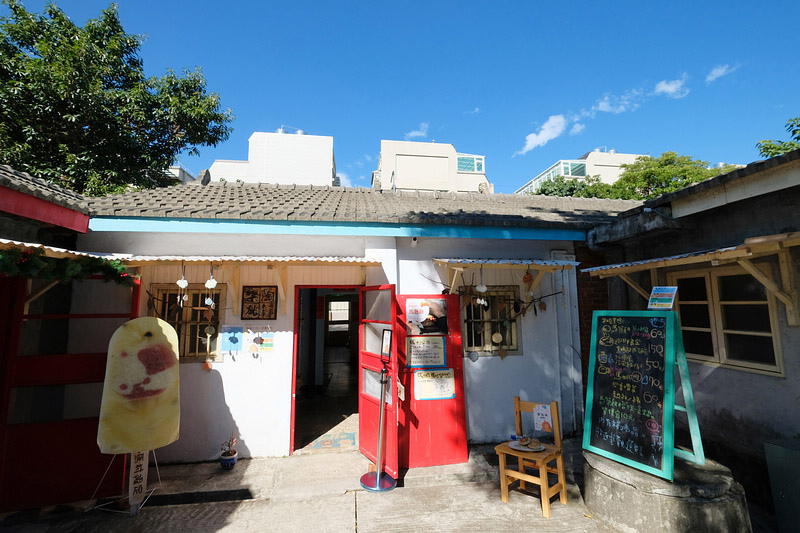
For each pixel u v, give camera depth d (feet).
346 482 14.42
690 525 10.19
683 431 16.05
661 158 73.87
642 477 11.18
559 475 13.12
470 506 12.98
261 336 17.17
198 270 17.04
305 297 28.30
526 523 11.96
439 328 16.88
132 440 11.87
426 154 113.91
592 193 71.15
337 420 21.63
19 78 29.04
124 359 12.04
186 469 15.46
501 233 17.70
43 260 11.42
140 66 36.70
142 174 35.09
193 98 35.81
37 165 28.99
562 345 19.35
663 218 14.85
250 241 17.52
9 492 12.42
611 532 11.40
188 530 11.71
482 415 18.08
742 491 10.85
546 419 13.47
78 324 16.06
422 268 18.37
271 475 14.94
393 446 14.53
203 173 26.58
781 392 12.41
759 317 13.47
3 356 12.63
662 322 12.24
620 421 12.59
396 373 14.64
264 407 16.88
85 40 31.14
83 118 30.07
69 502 12.83
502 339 18.92
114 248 16.70
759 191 11.61
